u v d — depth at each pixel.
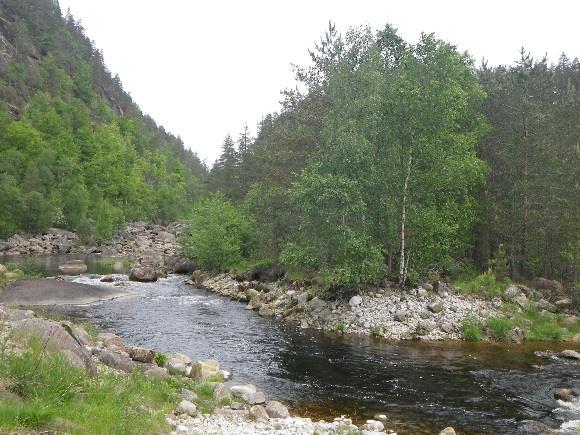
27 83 144.38
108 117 176.88
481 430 14.99
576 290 32.22
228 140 93.06
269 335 27.28
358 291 31.58
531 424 15.32
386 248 34.38
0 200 84.31
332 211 31.09
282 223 43.91
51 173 98.75
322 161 33.69
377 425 14.82
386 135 32.91
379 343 25.97
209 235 50.25
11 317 16.78
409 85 31.88
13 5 165.12
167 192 138.88
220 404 15.47
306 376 20.25
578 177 34.34
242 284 41.81
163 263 64.31
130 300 37.41
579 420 15.88
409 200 33.31
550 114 37.19
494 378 20.22
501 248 38.50
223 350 23.91
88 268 59.25
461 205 35.59
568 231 34.06
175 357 20.30
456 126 34.34
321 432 13.35
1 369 10.44
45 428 8.99
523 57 38.59
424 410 16.66
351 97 36.34
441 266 36.06
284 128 43.97
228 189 78.44
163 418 12.10
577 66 70.94
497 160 39.06
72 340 13.80
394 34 38.12
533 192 35.81
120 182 125.56
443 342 26.55
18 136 104.88
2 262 62.00
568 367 21.95
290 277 39.00
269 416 15.26
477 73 45.56
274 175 45.34
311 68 40.59
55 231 93.00
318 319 30.28
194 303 36.78
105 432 9.48
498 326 27.59
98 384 12.46
